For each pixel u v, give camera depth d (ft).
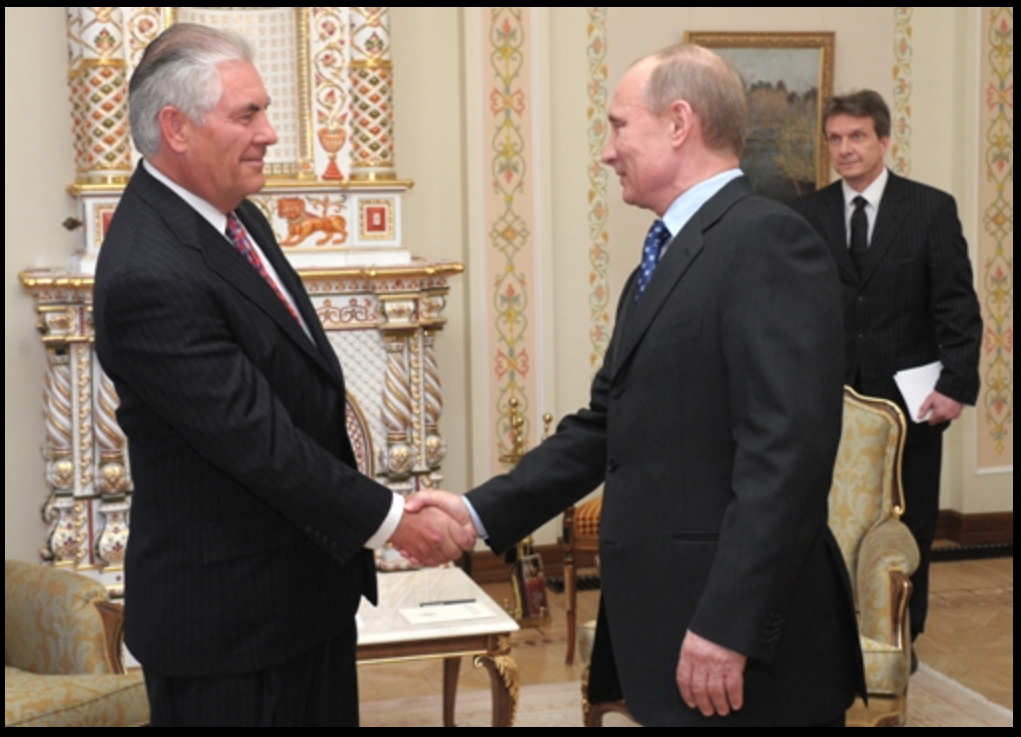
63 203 18.34
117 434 16.94
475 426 20.40
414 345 18.25
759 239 7.84
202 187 8.59
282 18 18.21
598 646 8.83
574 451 9.89
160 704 8.50
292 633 8.58
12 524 18.25
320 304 17.94
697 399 8.00
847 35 21.49
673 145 8.36
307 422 8.79
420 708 15.33
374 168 18.38
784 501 7.42
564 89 20.63
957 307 15.81
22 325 18.12
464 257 20.48
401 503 8.82
